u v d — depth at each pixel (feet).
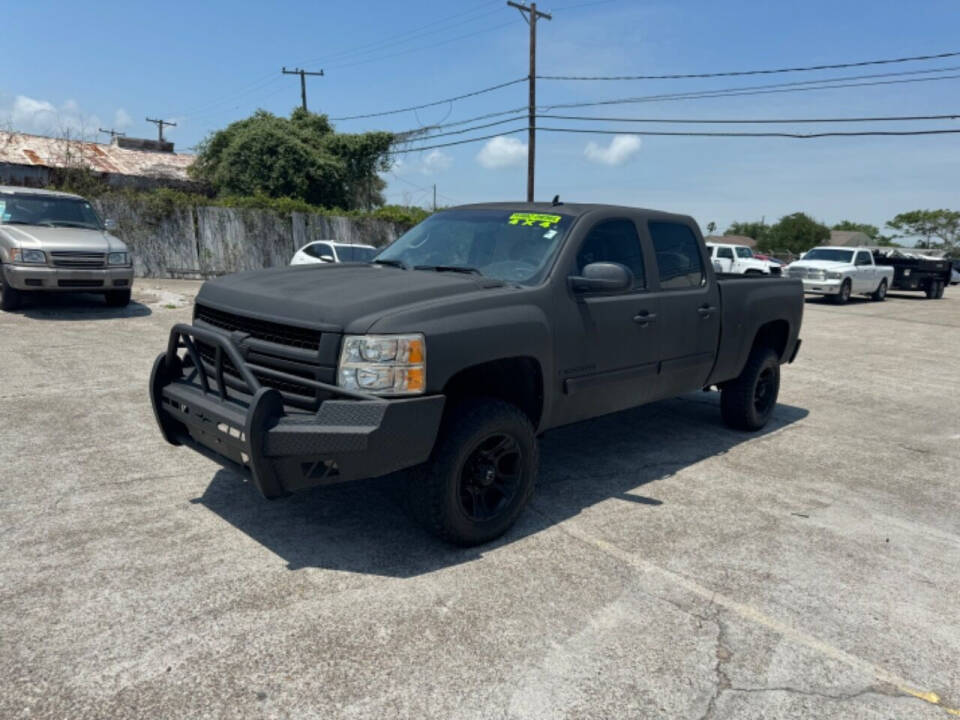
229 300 13.29
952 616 11.38
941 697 9.32
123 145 130.93
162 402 13.29
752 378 20.95
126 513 13.55
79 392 21.91
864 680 9.59
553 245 14.65
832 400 27.53
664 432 21.45
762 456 19.53
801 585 12.14
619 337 15.38
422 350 11.34
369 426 10.77
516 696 8.87
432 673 9.21
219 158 104.17
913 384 31.50
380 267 15.25
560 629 10.38
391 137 112.47
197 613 10.30
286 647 9.60
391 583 11.44
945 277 88.84
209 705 8.43
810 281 74.23
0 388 21.95
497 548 12.92
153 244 68.49
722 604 11.35
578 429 21.42
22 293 36.52
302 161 101.86
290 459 10.93
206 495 14.58
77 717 8.11
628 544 13.37
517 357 13.14
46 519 13.12
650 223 17.12
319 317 11.51
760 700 9.05
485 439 12.44
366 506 14.48
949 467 19.45
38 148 88.94
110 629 9.80
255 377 12.33
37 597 10.50
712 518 14.87
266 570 11.65
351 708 8.50
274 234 76.74
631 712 8.70
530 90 90.99
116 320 35.91
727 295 19.17
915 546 14.03
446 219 16.98
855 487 17.35
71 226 38.63
